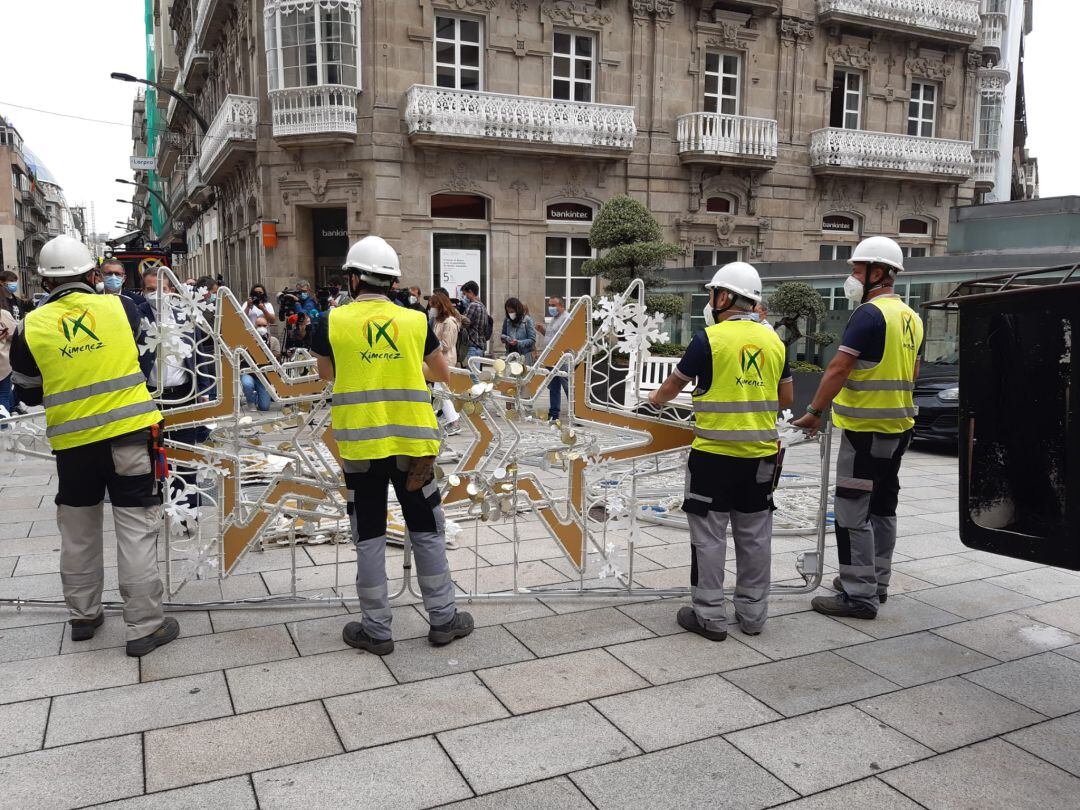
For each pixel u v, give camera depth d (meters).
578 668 3.57
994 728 3.11
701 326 14.35
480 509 4.41
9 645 3.71
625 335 4.32
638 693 3.34
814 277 13.34
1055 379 2.90
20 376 3.57
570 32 17.94
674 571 4.95
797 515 6.39
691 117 18.75
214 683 3.35
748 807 2.59
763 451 3.81
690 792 2.66
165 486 4.11
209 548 4.20
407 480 3.64
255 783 2.66
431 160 16.73
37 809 2.50
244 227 19.62
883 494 4.32
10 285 9.64
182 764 2.75
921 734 3.06
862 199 21.70
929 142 21.88
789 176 20.59
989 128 23.81
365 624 3.65
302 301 13.21
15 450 3.93
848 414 4.13
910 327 4.11
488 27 16.95
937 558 5.34
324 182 16.52
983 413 3.14
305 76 15.99
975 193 24.67
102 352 3.55
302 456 4.21
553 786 2.68
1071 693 3.41
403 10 16.23
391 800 2.58
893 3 20.89
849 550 4.20
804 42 20.34
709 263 20.31
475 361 4.31
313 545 5.34
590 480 4.50
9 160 65.06
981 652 3.82
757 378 3.81
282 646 3.74
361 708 3.16
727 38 19.28
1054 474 2.92
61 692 3.25
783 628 4.09
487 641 3.85
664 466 6.34
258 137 16.86
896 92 21.86
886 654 3.78
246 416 4.20
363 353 3.56
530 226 17.75
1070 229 14.46
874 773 2.79
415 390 3.62
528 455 4.40
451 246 17.38
